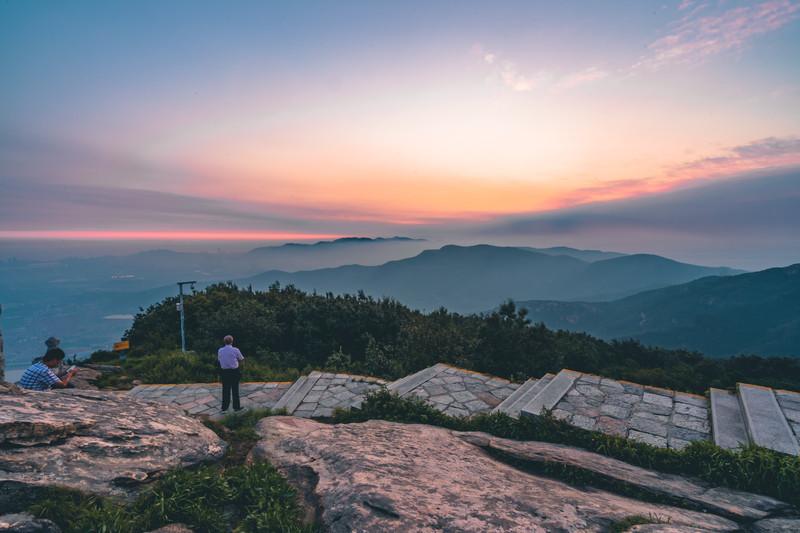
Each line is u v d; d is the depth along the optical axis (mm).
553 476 5078
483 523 3416
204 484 4199
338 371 13469
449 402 8312
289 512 4012
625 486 4621
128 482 4129
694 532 3209
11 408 4188
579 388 7773
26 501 3459
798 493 4316
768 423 5832
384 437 5934
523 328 13836
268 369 14039
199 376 12773
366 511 3613
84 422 4512
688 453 5156
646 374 13258
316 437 5941
